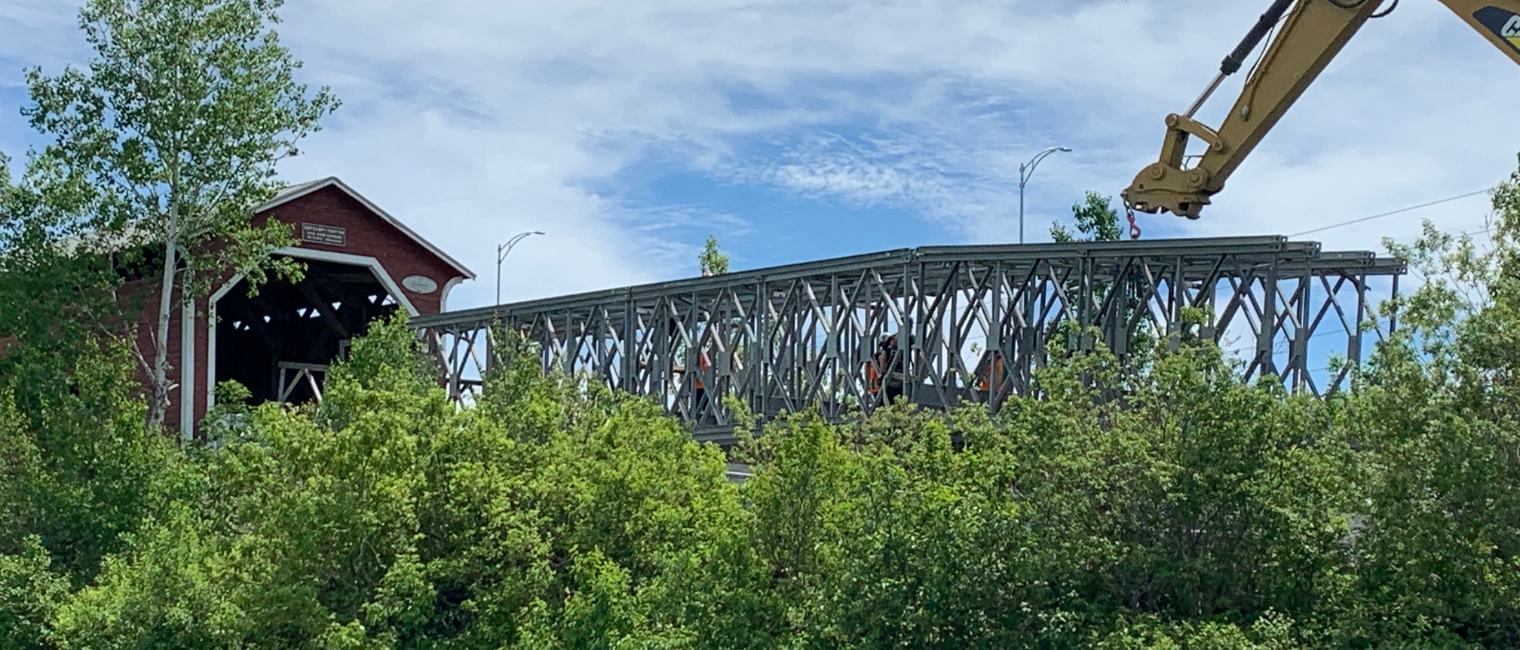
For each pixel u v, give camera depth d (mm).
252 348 67375
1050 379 19812
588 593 21359
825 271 33812
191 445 35188
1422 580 17547
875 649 19062
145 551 25625
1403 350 17734
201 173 39625
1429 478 17359
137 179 38875
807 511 21047
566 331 43250
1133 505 19219
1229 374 18953
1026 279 29672
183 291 42125
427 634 22594
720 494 23469
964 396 31594
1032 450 19500
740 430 24484
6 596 27359
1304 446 19312
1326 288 28516
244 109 39469
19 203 38219
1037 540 19234
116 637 23391
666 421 26281
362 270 59781
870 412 32250
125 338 40656
